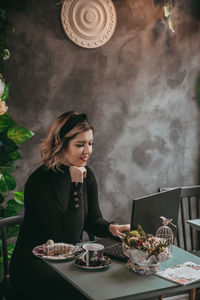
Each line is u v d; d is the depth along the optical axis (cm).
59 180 217
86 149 215
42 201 209
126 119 337
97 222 231
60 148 215
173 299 322
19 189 309
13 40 296
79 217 210
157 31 339
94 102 325
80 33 311
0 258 272
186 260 193
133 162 343
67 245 196
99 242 220
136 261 173
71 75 316
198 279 167
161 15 339
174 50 348
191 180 366
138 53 335
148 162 348
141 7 331
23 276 202
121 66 330
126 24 328
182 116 358
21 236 217
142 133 344
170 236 193
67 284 190
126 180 342
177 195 206
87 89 322
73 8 308
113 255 193
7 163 272
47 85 310
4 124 271
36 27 302
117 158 337
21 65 301
